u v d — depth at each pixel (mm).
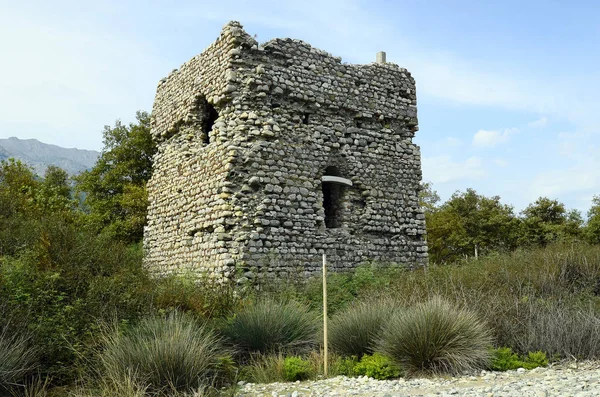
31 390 7367
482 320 10492
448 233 36531
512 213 40938
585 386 7191
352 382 8570
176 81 18625
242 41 15664
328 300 13359
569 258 14383
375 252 17266
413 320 9297
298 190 15781
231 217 14750
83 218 28078
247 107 15484
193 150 17062
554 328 10078
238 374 9141
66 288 10117
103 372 8180
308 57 16859
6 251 11859
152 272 14938
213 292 12195
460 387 7762
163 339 8297
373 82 18328
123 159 34750
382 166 18062
